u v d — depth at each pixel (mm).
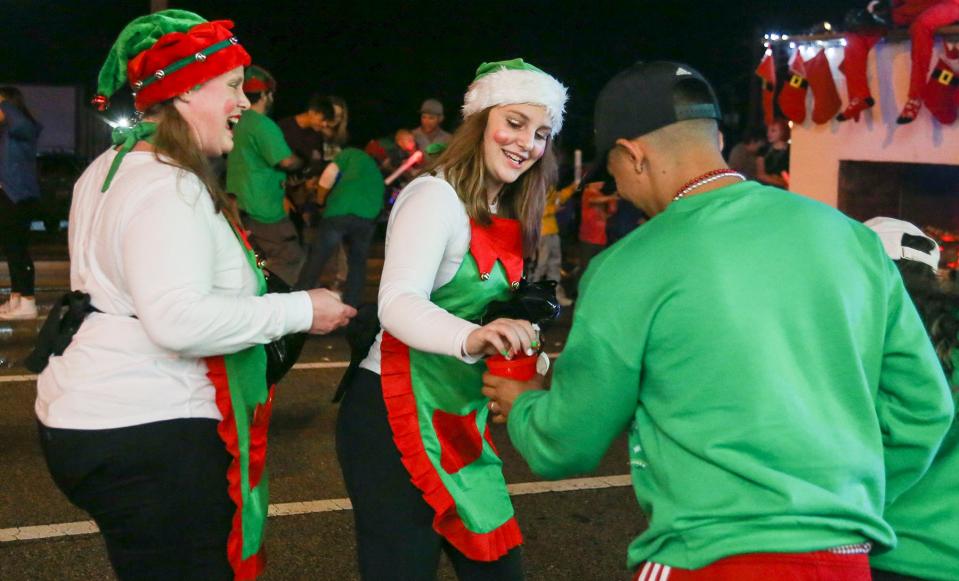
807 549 2049
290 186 8680
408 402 3031
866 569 2131
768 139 10789
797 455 2078
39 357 2754
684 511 2121
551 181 3256
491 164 3055
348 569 4371
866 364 2201
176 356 2719
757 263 2137
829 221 2230
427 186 2990
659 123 2279
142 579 2764
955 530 2467
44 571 4270
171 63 2740
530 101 3014
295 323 2781
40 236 15227
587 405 2215
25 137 9188
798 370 2117
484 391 2607
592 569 4441
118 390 2666
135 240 2604
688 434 2125
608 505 5164
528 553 4586
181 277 2594
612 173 2410
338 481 5391
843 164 8164
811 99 8383
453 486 3027
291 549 4539
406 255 2889
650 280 2154
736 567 2057
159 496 2701
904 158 7633
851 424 2146
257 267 2939
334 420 6469
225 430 2771
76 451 2668
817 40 8211
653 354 2166
